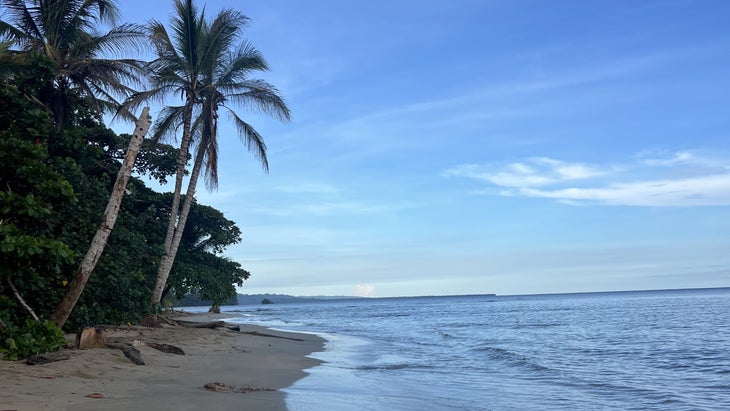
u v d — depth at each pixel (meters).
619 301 96.81
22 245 8.75
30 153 10.18
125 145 20.98
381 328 32.22
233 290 28.50
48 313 11.34
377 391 9.16
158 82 20.52
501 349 17.55
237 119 22.31
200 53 21.42
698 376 12.23
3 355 8.59
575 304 84.38
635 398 9.49
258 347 15.81
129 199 19.22
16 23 18.94
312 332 27.78
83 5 19.44
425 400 8.52
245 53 22.14
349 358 14.84
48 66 14.35
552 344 20.23
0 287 9.88
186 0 20.94
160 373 8.90
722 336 22.28
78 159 15.16
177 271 25.58
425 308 87.00
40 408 5.51
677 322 32.34
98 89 20.20
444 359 15.04
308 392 8.44
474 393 9.58
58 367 8.09
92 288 13.97
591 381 11.43
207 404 6.58
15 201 9.52
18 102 12.22
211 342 15.37
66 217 13.52
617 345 19.56
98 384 7.25
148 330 16.22
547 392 9.98
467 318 44.75
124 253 15.37
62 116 18.03
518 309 66.94
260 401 7.16
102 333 10.38
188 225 29.77
